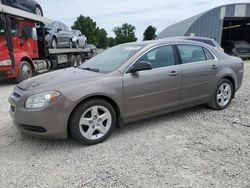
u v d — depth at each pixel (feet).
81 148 12.19
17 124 12.31
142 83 13.57
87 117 12.37
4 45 30.19
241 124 14.98
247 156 11.10
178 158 11.00
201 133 13.70
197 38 33.78
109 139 13.15
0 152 11.94
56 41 44.01
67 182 9.46
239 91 24.18
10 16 29.73
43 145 12.60
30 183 9.46
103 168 10.33
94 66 14.84
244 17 72.49
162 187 9.01
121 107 13.10
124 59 13.92
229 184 9.11
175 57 15.19
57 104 11.43
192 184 9.14
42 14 40.16
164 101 14.62
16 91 12.86
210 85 16.71
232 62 18.16
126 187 9.05
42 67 38.58
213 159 10.87
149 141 12.80
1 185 9.37
